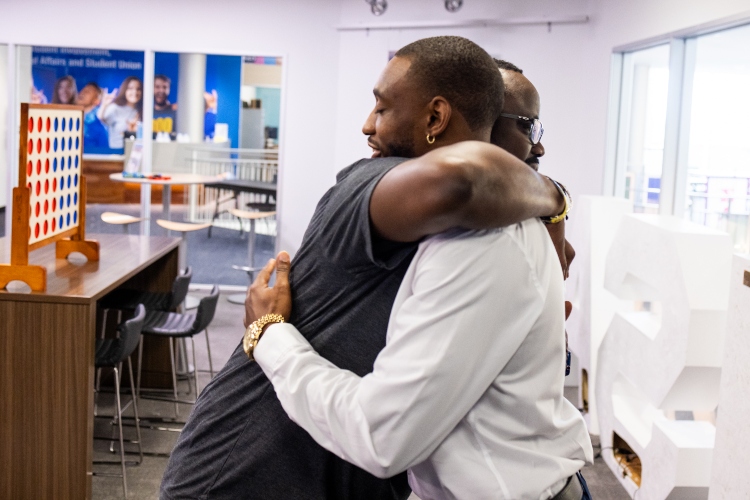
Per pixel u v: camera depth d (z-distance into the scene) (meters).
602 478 4.10
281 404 1.18
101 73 8.41
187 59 8.40
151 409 4.90
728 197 4.68
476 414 1.12
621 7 6.42
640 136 6.19
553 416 1.17
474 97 1.11
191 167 8.58
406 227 1.02
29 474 3.41
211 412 1.27
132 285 5.32
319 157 8.42
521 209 1.03
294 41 8.30
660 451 3.51
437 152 0.99
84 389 3.38
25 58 8.36
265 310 1.21
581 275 4.80
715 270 3.31
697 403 3.47
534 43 7.64
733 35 4.60
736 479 2.73
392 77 1.14
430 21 7.84
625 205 4.65
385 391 1.05
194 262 8.76
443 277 1.05
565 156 7.66
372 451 1.05
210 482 1.25
